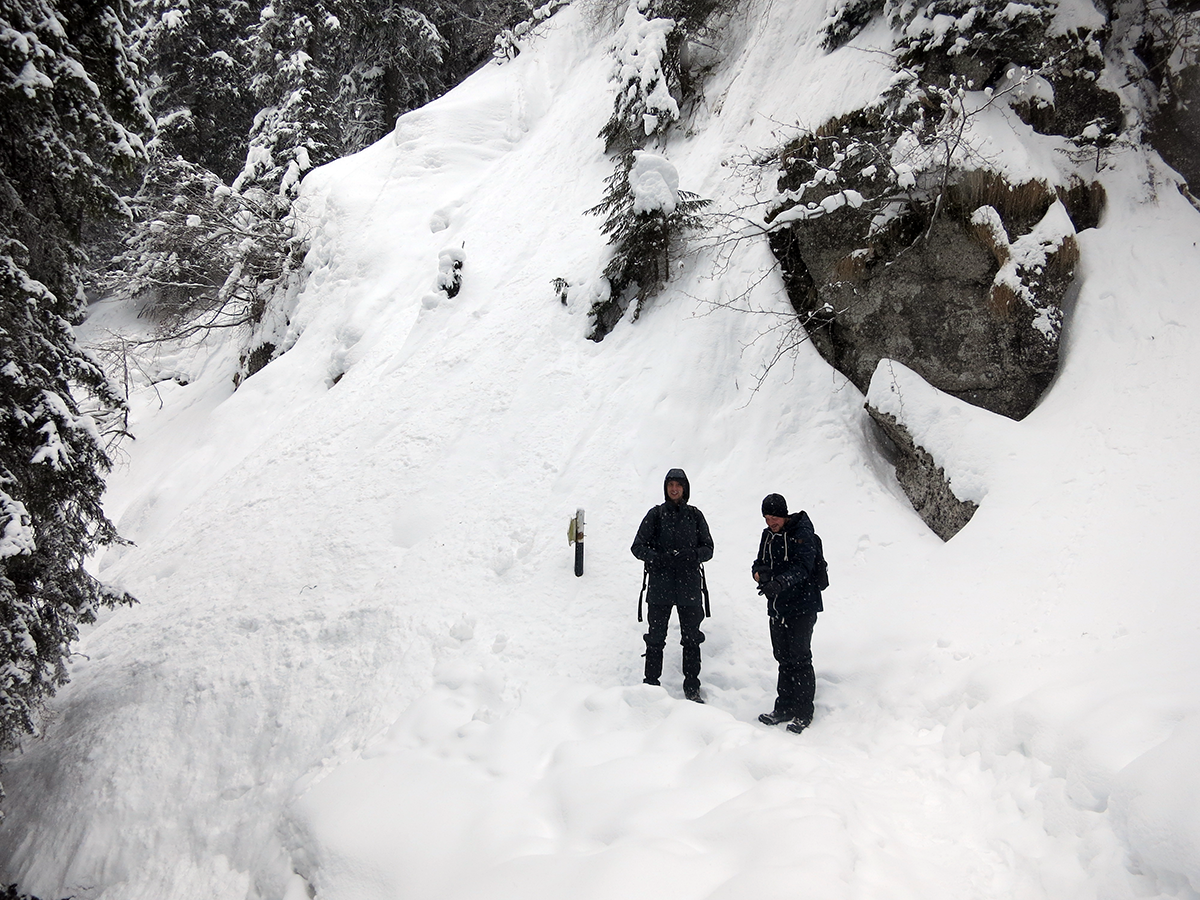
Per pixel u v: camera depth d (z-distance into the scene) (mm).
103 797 5184
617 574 5977
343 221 13148
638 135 10633
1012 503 5301
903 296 6605
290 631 6035
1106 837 2594
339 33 18062
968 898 2672
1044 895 2609
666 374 7469
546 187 11523
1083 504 4930
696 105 10312
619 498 6633
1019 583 4715
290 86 17703
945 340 6355
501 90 15430
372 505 7250
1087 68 6691
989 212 6211
